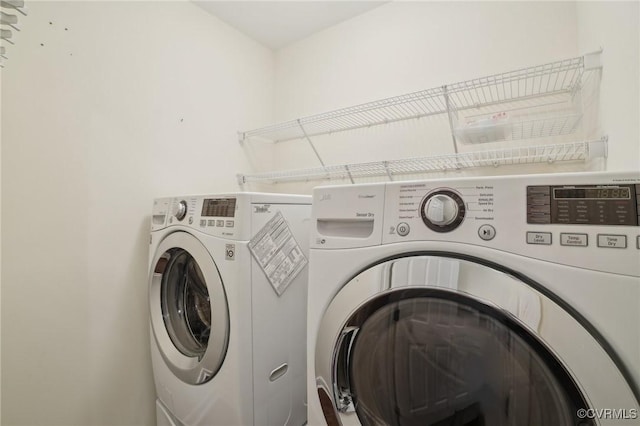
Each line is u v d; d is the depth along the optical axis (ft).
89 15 4.17
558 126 4.01
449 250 1.84
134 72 4.69
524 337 1.61
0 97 3.37
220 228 3.27
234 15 6.06
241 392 3.04
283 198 3.60
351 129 6.15
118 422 4.26
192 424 3.51
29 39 3.60
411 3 5.42
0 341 3.35
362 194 2.20
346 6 5.83
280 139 7.20
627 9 2.32
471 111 4.80
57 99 3.83
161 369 4.01
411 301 1.98
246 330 3.11
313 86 6.70
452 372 1.89
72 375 3.86
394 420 2.08
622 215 1.44
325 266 2.31
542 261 1.58
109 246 4.29
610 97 2.79
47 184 3.72
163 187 5.04
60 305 3.79
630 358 1.38
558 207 1.59
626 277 1.40
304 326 3.87
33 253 3.59
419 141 5.30
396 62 5.56
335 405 2.16
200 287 3.98
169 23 5.23
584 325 1.47
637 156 2.19
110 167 4.35
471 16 4.80
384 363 2.12
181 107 5.37
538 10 4.25
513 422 1.69
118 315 4.34
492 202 1.75
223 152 6.14
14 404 3.43
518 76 3.91
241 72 6.57
